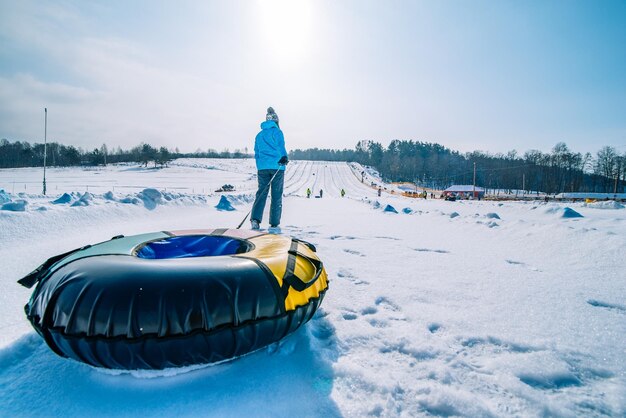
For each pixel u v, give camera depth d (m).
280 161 4.88
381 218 7.65
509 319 1.94
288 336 1.65
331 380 1.33
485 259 3.51
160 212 6.47
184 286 1.21
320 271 1.76
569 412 1.15
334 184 77.44
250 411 1.15
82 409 1.15
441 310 2.07
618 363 1.48
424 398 1.22
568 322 1.90
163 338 1.14
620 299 2.27
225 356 1.28
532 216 8.52
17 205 4.40
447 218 7.02
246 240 2.10
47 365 1.38
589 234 3.98
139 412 1.14
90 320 1.13
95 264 1.33
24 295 2.14
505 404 1.20
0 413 1.13
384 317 1.96
